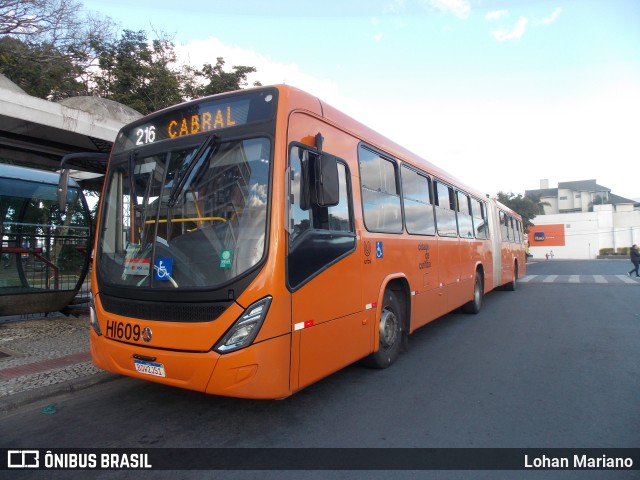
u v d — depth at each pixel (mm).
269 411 4430
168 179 4176
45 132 7723
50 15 16047
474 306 10328
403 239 6133
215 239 3750
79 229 8742
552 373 5719
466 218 9656
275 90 3955
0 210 7766
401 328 6242
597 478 3188
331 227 4445
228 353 3465
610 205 63656
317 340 4074
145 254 4078
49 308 8359
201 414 4363
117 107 8398
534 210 52812
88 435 3920
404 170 6488
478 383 5309
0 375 5285
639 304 12188
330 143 4586
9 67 14781
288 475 3219
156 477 3213
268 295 3516
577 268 33125
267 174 3730
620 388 5121
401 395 4887
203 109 4227
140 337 3867
